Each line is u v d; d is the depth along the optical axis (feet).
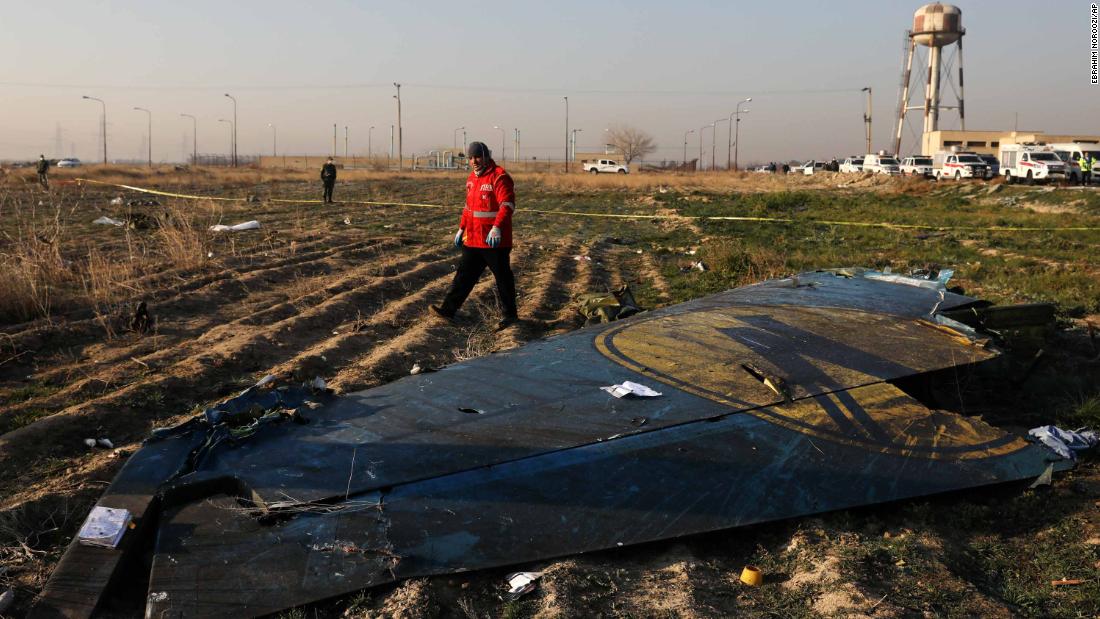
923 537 12.10
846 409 14.73
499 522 11.51
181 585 10.27
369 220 69.10
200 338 25.25
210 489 12.32
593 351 17.93
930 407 17.47
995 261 43.68
